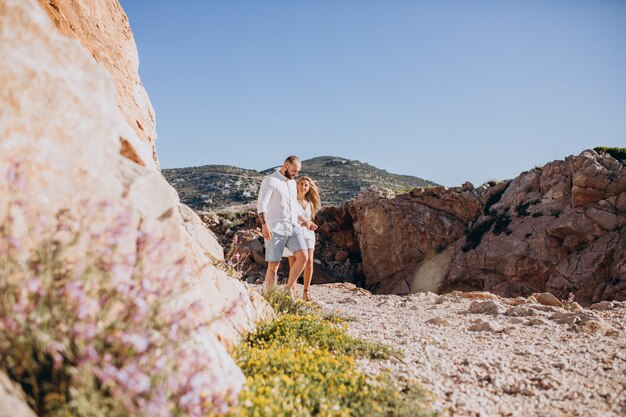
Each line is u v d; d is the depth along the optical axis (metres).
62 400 2.46
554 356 6.04
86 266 2.92
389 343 6.28
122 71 8.14
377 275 27.66
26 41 3.24
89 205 3.11
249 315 5.98
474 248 24.52
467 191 26.97
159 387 2.71
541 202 23.69
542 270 21.86
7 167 2.87
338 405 3.71
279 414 3.29
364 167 126.75
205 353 3.49
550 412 4.24
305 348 5.20
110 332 2.72
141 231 3.23
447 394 4.66
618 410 4.33
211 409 2.93
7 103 2.96
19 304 2.52
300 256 8.64
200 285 4.93
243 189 96.25
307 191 9.60
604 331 7.43
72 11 7.12
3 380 2.41
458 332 7.46
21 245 2.75
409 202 27.73
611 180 21.36
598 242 20.78
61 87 3.36
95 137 3.60
